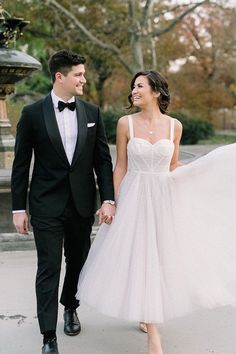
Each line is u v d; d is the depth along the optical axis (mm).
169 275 3271
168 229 3324
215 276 3398
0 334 3682
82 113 3334
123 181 3486
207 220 3449
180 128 3531
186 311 3277
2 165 7406
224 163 3426
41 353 3398
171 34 24219
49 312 3262
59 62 3225
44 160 3309
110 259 3354
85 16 21062
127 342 3559
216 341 3586
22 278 4777
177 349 3463
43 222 3266
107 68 24562
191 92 25703
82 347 3479
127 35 20812
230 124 31875
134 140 3393
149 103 3428
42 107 3293
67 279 3645
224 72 25406
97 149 3457
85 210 3369
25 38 22453
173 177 3402
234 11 21344
